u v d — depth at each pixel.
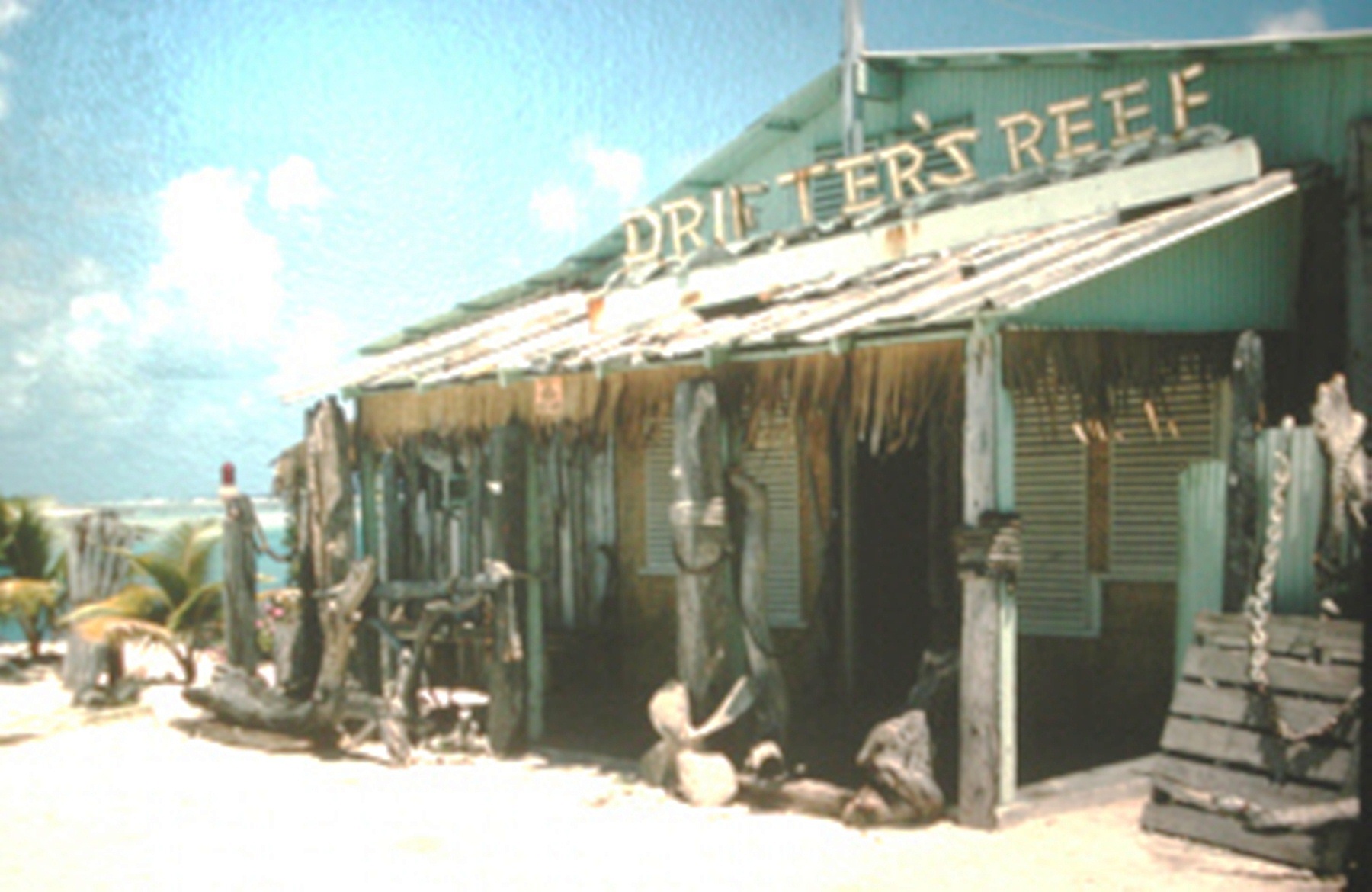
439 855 7.63
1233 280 9.06
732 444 9.27
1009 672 7.62
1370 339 9.28
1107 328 8.20
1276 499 7.40
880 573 12.21
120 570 15.36
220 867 7.52
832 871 6.98
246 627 12.62
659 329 10.32
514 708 10.65
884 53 12.35
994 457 7.55
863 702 11.95
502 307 15.50
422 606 11.98
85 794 9.69
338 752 11.15
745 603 9.16
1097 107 11.17
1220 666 7.50
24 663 17.70
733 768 8.98
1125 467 10.30
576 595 14.21
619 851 7.56
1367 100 9.55
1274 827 6.80
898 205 10.70
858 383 8.35
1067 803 7.90
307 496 11.90
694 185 14.26
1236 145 8.94
